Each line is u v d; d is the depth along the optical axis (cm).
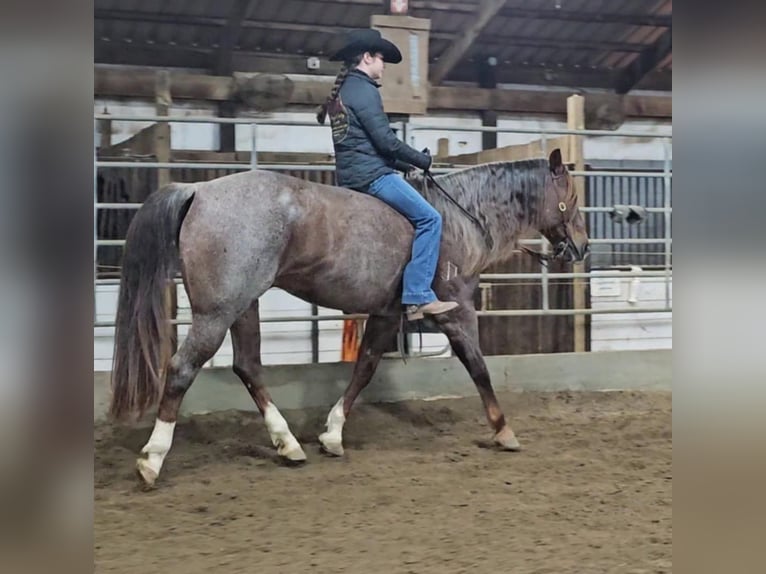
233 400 479
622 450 409
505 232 423
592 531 283
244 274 337
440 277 397
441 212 401
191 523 292
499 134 885
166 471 365
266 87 764
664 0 835
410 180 403
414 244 375
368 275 371
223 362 692
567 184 436
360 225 366
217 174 664
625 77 952
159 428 335
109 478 351
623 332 776
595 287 768
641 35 899
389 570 246
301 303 715
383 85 545
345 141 381
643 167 927
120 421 329
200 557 257
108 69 780
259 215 340
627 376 568
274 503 317
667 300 614
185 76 770
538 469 371
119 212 648
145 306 327
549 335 703
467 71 901
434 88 855
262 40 834
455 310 402
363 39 377
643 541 272
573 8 838
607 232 821
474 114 885
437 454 402
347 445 422
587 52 920
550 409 505
